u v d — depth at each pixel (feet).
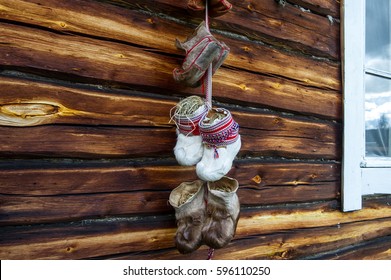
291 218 6.58
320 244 6.98
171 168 5.14
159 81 5.02
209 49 4.48
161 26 5.07
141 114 4.89
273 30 6.35
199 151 4.53
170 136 5.11
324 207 7.07
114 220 4.75
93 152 4.53
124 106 4.75
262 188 6.15
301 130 6.73
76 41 4.41
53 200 4.30
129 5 4.83
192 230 4.61
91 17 4.51
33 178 4.18
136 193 4.86
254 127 6.07
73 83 4.46
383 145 8.70
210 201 4.69
